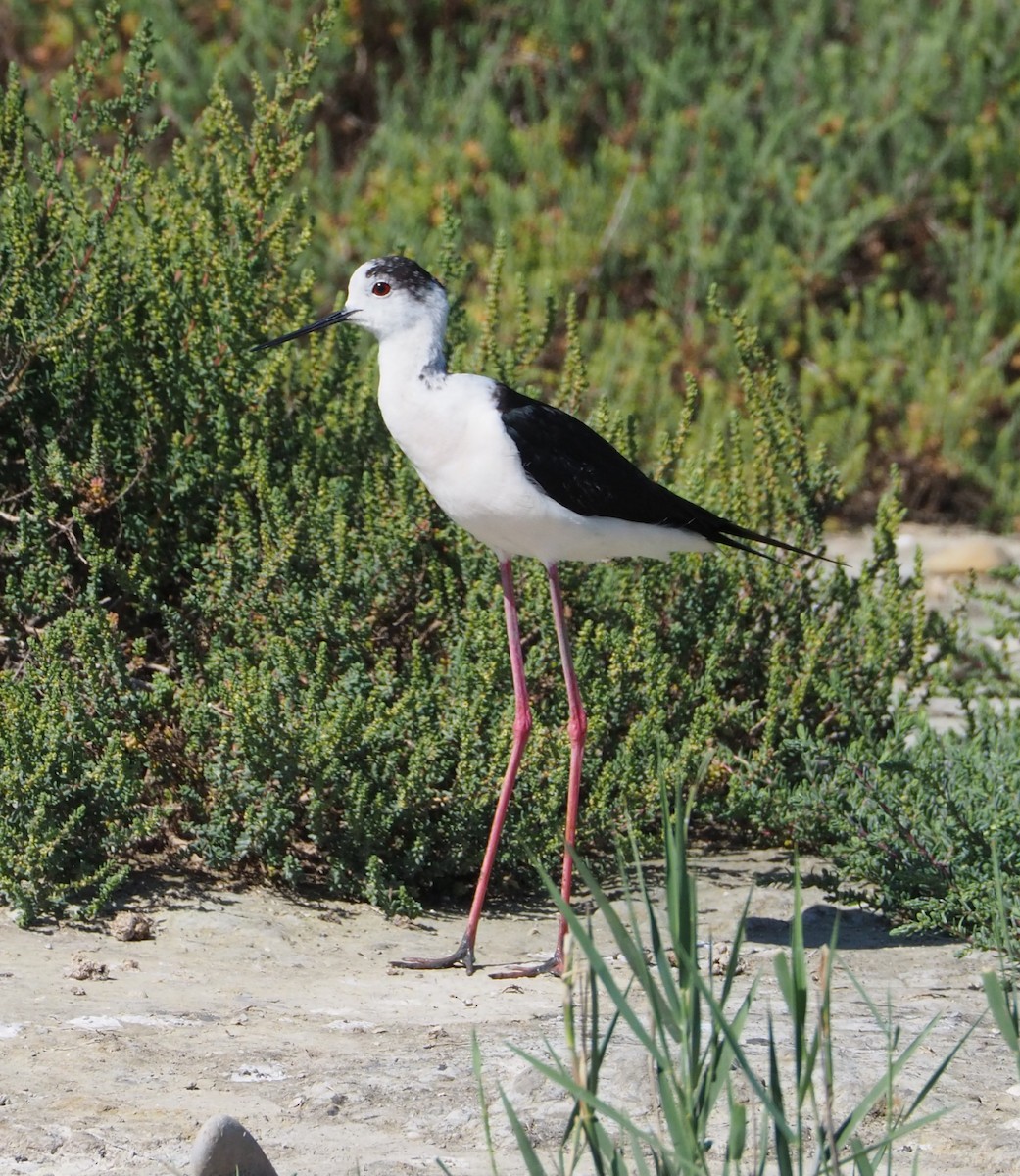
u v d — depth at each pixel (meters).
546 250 19.00
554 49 21.17
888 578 11.01
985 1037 7.02
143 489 10.00
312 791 8.69
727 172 19.47
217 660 9.12
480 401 8.27
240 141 11.31
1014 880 8.24
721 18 21.50
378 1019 7.14
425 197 19.23
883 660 10.75
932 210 20.02
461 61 21.41
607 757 9.96
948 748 9.79
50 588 9.14
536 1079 6.24
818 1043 4.57
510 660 9.25
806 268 19.14
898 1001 7.55
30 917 7.99
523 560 10.15
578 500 8.26
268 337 10.43
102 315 9.86
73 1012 6.95
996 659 11.67
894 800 8.96
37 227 10.16
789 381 18.25
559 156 20.02
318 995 7.47
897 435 18.73
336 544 9.60
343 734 8.70
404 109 20.53
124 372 10.05
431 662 9.94
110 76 19.48
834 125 19.97
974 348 18.91
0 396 9.73
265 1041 6.77
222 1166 5.38
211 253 10.38
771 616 10.83
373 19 21.20
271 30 20.39
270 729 8.64
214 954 7.91
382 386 8.47
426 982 7.79
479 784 8.98
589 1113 4.67
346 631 9.33
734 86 21.23
